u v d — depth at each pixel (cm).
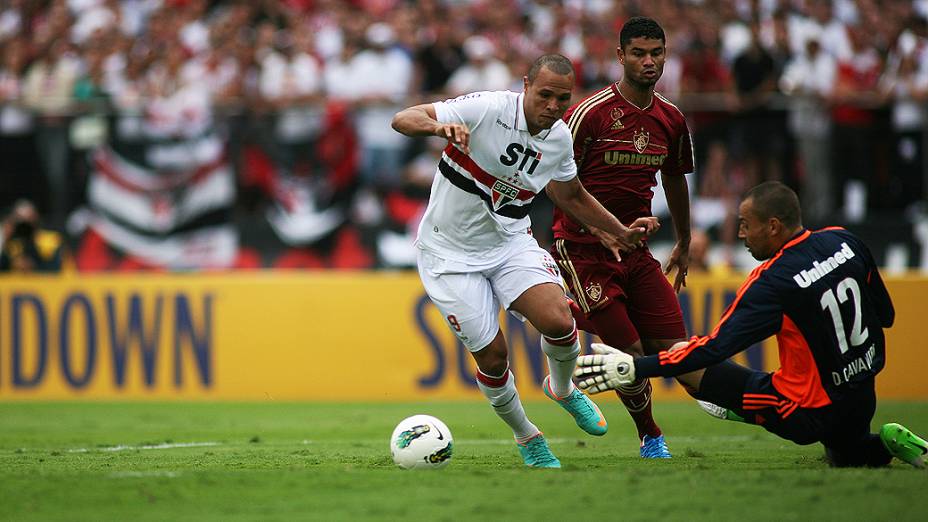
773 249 1822
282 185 4466
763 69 4681
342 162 4450
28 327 4144
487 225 2000
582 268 2267
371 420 3450
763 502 1480
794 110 4369
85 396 4112
